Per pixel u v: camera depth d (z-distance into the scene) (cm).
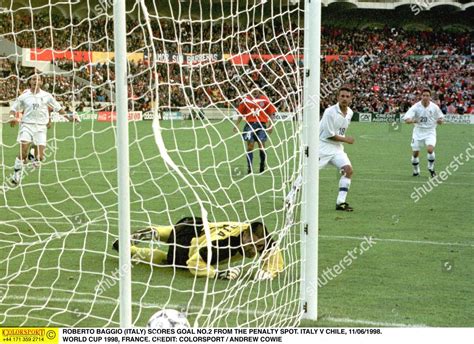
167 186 1427
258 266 703
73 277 732
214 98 1155
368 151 2317
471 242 940
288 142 702
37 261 794
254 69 757
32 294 671
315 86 629
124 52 464
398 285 728
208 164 1870
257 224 739
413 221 1090
